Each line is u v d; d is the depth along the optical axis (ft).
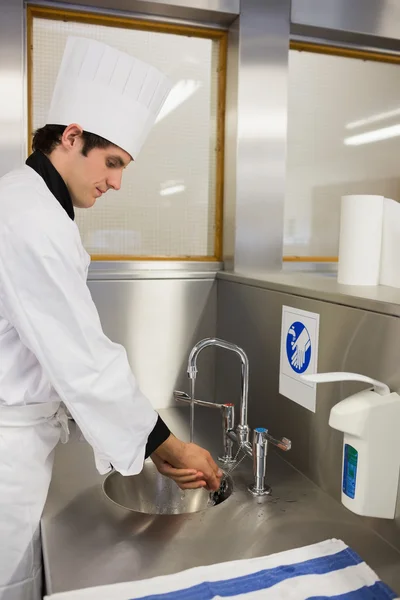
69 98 3.97
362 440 3.43
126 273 6.25
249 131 6.50
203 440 5.64
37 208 3.52
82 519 4.03
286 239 7.11
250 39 6.36
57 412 4.21
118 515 4.08
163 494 5.18
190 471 4.19
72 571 3.35
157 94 4.27
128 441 3.80
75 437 5.62
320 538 3.76
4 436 3.83
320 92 7.04
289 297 4.77
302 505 4.21
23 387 3.83
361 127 7.27
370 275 4.61
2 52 5.73
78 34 6.13
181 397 5.01
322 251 7.29
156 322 6.46
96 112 3.94
